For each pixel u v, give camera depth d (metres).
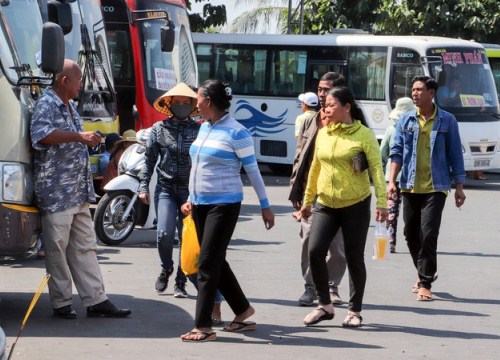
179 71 24.64
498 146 29.44
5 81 9.96
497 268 14.79
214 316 10.55
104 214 15.58
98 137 10.24
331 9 39.41
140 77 23.58
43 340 9.67
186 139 11.67
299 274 13.70
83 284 10.63
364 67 30.05
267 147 31.91
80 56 18.06
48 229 10.27
